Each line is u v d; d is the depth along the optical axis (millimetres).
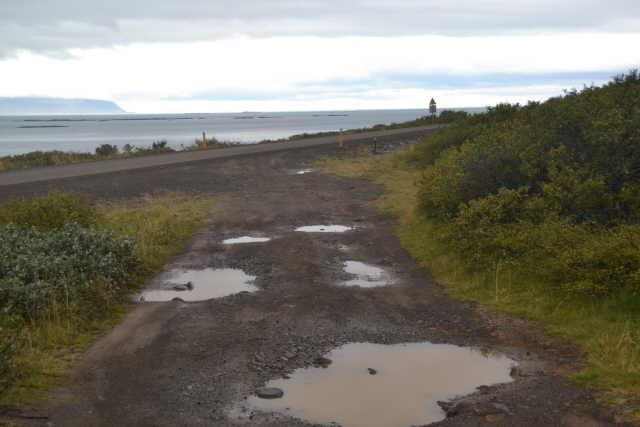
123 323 8492
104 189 20984
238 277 11164
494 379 6359
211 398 5922
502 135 15469
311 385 6238
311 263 12125
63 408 5660
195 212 17594
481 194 13953
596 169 11750
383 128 55250
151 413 5574
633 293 8062
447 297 9766
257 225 16141
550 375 6359
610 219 11062
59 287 8766
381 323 8414
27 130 179750
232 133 113625
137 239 13141
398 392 6043
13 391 5918
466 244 11312
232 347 7430
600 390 5828
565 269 9039
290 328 8172
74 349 7395
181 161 29891
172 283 10734
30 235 11516
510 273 10094
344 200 20031
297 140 43406
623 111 12219
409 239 14133
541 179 13359
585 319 8023
